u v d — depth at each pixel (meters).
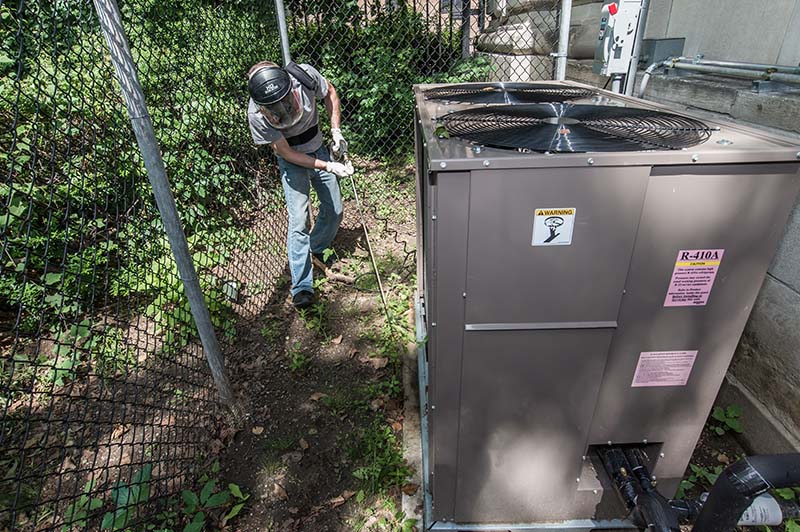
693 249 1.29
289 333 3.08
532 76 5.00
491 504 1.82
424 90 2.53
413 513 1.97
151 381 2.69
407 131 5.53
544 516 1.86
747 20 2.12
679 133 1.36
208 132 3.70
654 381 1.51
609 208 1.23
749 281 1.33
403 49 5.41
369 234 4.27
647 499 1.45
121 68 1.68
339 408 2.51
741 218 1.24
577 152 1.19
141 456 2.15
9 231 2.58
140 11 2.98
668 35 2.79
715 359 1.47
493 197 1.21
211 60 3.57
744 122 1.96
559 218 1.24
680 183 1.20
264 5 4.30
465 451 1.66
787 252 1.81
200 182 3.67
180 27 3.31
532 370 1.49
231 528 1.95
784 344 1.85
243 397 2.58
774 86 1.83
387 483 2.10
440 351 1.45
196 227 3.54
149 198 3.16
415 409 2.46
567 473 1.73
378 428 2.36
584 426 1.61
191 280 2.08
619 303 1.37
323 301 3.36
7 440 2.33
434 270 1.32
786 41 1.91
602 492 1.77
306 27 5.41
